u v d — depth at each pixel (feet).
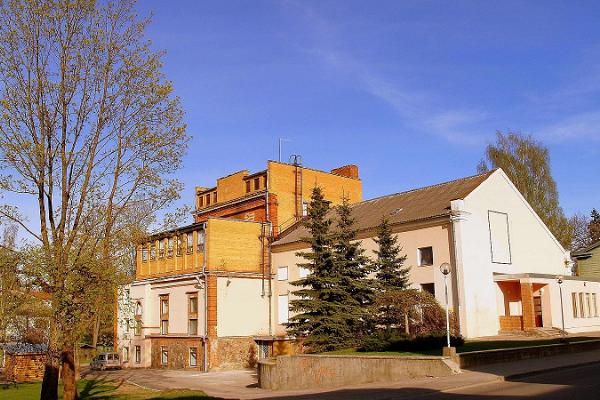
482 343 85.46
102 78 63.26
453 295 100.17
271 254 136.46
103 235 61.62
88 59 62.23
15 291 59.88
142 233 63.82
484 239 106.11
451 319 88.84
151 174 65.21
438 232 104.47
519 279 103.35
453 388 54.75
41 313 60.39
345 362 74.59
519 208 115.96
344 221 100.42
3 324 61.87
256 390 81.00
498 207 110.93
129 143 64.34
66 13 60.54
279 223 142.92
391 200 128.77
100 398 76.59
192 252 130.62
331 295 94.43
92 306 58.65
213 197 165.78
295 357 80.07
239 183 155.02
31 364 111.65
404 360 68.18
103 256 60.64
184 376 113.19
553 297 105.81
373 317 90.99
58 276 56.03
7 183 57.11
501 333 103.45
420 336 80.18
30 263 55.11
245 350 126.00
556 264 122.52
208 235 126.82
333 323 91.40
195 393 73.05
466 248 101.60
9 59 58.08
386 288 95.86
